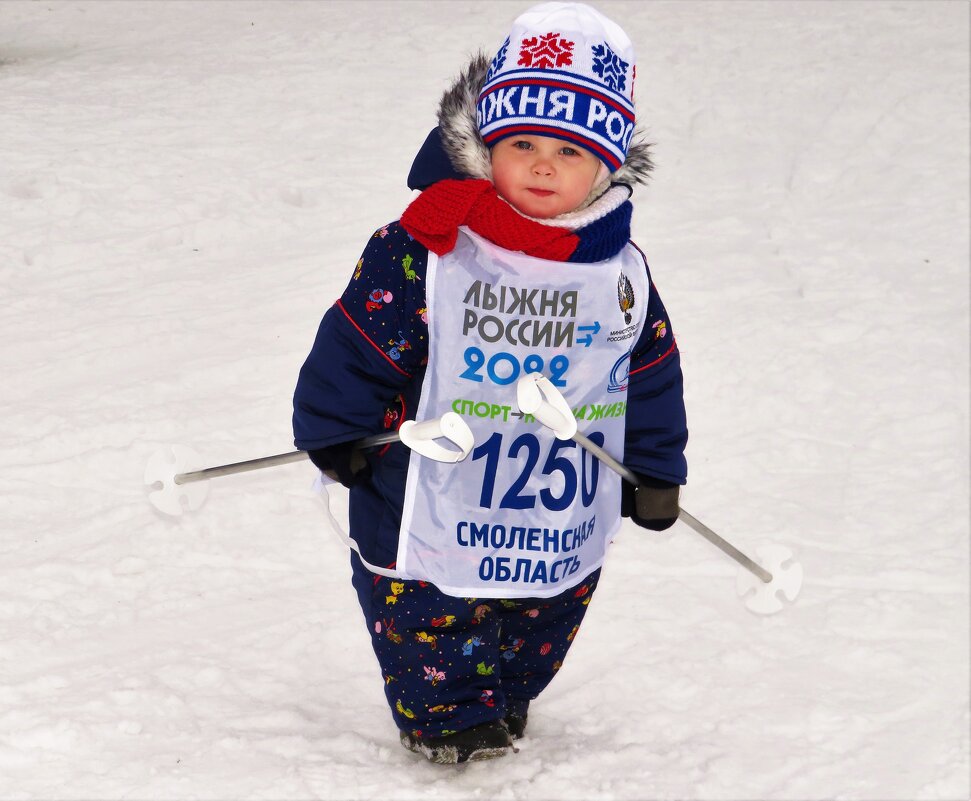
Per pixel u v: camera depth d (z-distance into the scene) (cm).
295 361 769
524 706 404
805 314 871
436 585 353
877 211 1123
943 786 395
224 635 470
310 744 400
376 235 347
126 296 877
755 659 469
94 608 488
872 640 487
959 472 652
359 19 2009
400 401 358
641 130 368
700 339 820
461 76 361
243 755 392
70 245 976
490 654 369
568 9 346
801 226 1079
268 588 510
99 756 389
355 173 1217
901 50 1678
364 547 365
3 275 916
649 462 373
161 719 411
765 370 772
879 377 772
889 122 1364
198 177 1165
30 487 593
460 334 339
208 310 855
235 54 1777
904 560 555
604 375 351
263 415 686
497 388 342
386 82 1600
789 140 1343
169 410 680
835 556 558
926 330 846
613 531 376
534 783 382
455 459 318
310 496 590
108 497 589
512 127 339
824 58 1652
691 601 511
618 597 511
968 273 973
